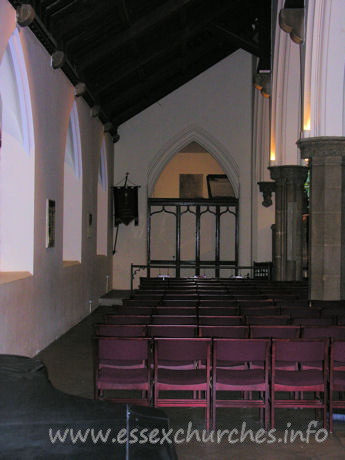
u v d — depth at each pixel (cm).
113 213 1988
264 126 1895
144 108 1992
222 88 2033
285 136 1436
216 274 2127
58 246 1094
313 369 600
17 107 873
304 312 781
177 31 1404
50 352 952
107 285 1867
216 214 2091
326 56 970
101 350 549
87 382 758
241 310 779
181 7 1191
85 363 873
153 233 2162
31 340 899
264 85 1464
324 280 1000
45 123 969
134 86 1625
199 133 2047
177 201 2061
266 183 1908
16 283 808
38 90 914
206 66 1992
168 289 1184
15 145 895
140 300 902
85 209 1387
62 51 1012
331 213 998
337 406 555
